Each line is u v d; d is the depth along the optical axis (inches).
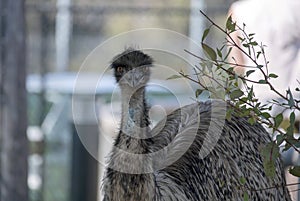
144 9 825.5
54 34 986.1
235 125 435.5
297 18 535.8
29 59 895.1
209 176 415.8
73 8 811.4
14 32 681.0
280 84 532.4
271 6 541.3
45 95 834.8
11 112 682.8
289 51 534.9
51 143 856.3
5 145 684.1
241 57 533.3
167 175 395.2
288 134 330.6
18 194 685.9
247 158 432.8
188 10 812.6
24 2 684.1
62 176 842.8
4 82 683.4
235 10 562.6
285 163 478.0
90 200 735.7
